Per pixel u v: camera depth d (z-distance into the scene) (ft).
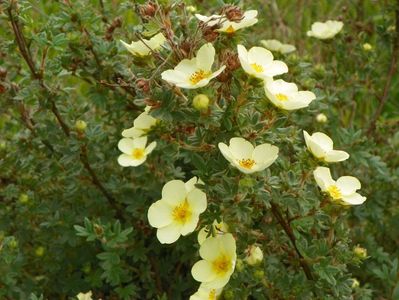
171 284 1.14
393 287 1.11
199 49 0.78
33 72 1.05
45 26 1.05
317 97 1.15
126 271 1.03
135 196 1.10
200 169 0.76
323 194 0.81
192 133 0.83
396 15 1.33
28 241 1.15
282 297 0.87
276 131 0.79
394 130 1.39
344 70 1.37
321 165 0.80
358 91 1.48
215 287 0.76
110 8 1.20
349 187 0.83
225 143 0.76
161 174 1.08
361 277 1.21
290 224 0.87
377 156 1.21
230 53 0.75
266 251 0.94
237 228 0.80
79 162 1.07
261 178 0.77
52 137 1.08
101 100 1.11
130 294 1.04
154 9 0.78
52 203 1.12
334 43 1.36
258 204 0.79
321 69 1.32
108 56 1.09
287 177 0.80
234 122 0.75
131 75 0.91
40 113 1.06
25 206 1.10
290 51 1.25
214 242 0.78
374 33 1.50
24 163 1.12
